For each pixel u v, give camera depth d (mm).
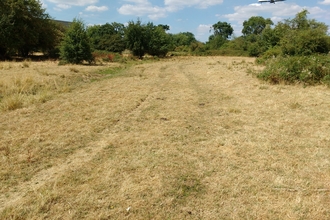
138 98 7496
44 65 15281
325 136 4777
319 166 3730
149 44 30203
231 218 2678
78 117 5664
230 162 3820
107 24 52469
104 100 7191
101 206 2807
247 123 5531
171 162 3787
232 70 14328
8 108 6090
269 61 13156
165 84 10117
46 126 5070
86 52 17438
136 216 2676
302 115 6008
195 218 2670
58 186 3135
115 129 5082
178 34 68562
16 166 3566
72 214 2656
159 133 4895
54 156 3920
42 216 2619
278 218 2684
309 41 14938
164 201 2912
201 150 4215
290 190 3152
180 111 6355
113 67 16203
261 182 3312
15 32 21891
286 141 4574
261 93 8203
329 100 7223
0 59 21578
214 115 6105
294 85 9359
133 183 3234
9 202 2842
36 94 7695
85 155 3980
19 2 21766
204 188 3182
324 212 2771
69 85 9422
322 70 9359
